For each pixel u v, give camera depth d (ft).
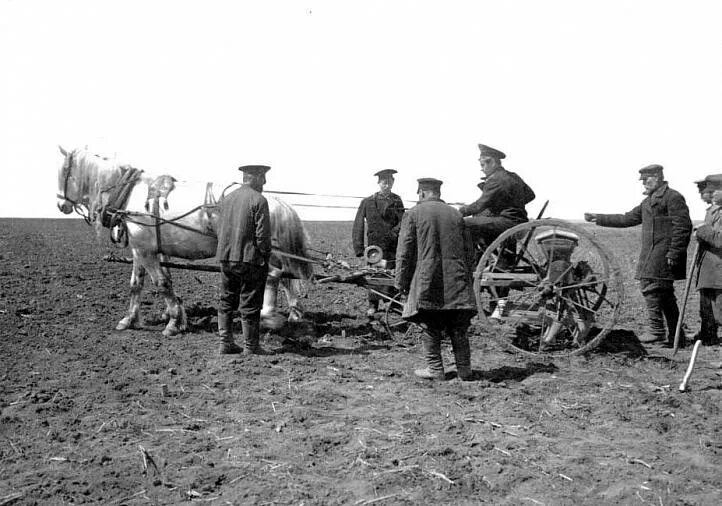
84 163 29.81
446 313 21.35
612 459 15.24
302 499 13.39
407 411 18.61
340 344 27.40
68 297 35.12
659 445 16.10
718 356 25.03
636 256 64.34
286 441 16.44
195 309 33.68
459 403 19.26
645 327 31.32
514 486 13.91
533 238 25.32
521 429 17.20
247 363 23.72
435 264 20.74
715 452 15.57
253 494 13.58
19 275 41.24
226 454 15.65
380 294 27.58
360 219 32.17
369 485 13.96
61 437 16.61
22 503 13.16
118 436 16.76
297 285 30.94
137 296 29.37
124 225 28.25
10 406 18.85
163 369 22.99
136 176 28.78
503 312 25.09
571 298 24.88
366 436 16.69
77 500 13.32
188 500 13.38
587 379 21.76
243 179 25.16
